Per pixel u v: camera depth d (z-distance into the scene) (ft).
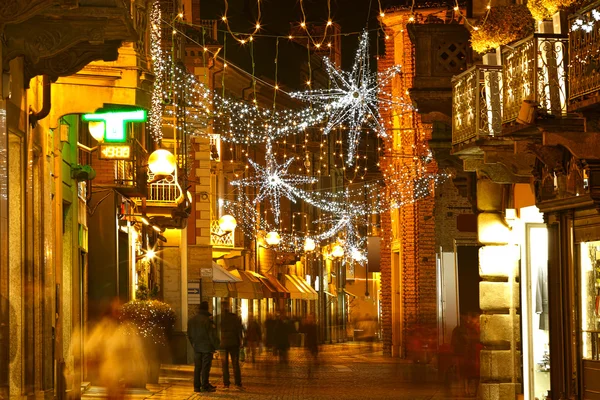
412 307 190.70
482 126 78.74
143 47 86.63
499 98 78.74
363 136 376.07
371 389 126.31
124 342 94.89
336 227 358.64
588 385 69.77
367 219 380.58
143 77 86.02
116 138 99.96
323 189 343.46
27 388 76.33
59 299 91.91
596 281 69.26
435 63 91.40
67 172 100.53
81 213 112.37
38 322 80.07
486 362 89.92
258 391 122.62
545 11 70.64
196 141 198.18
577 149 62.18
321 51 329.31
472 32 83.92
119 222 128.98
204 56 192.54
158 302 118.83
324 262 362.53
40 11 59.41
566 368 72.69
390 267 228.43
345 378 149.59
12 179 72.69
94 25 61.36
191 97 193.77
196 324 118.62
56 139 92.53
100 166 120.16
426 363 156.56
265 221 281.54
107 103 84.43
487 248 90.89
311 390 125.18
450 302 167.22
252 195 269.44
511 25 79.71
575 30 60.13
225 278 207.21
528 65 67.92
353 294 415.44
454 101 84.74
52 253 86.79
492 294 90.58
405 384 134.21
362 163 377.91
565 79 64.69
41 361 81.00
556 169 72.43
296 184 310.65
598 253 69.00
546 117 64.39
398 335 220.02
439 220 168.04
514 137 72.69
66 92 84.12
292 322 178.60
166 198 149.38
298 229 318.65
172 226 155.33
